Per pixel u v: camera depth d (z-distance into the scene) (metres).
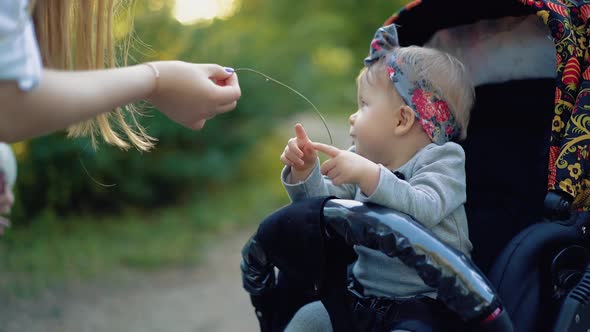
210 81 1.23
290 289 1.55
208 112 1.24
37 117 0.97
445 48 1.82
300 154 1.44
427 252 1.22
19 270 3.94
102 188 5.10
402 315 1.37
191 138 5.41
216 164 5.46
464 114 1.64
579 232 1.49
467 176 1.72
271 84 5.76
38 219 4.62
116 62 1.71
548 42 1.69
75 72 1.04
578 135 1.45
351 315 1.39
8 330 3.11
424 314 1.36
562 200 1.41
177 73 1.18
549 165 1.48
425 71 1.56
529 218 1.61
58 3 1.26
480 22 1.79
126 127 1.45
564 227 1.46
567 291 1.45
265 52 6.02
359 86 1.66
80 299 3.60
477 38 1.79
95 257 4.25
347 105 7.34
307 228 1.31
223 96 1.23
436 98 1.57
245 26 7.07
